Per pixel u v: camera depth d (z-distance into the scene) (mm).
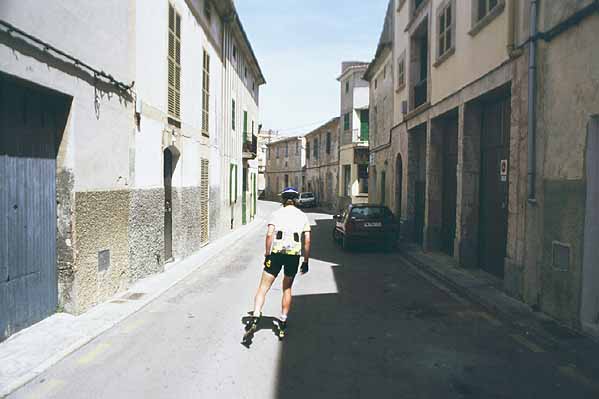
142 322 6328
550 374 4625
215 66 16016
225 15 16875
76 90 6270
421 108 13711
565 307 6090
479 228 10477
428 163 13242
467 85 9977
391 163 19062
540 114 6805
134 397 4000
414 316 6805
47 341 5309
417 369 4730
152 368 4672
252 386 4254
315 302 7664
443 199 13172
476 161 10367
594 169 5645
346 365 4816
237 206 21359
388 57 20172
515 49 7605
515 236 7574
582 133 5754
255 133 28297
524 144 7266
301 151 51656
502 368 4777
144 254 9094
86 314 6504
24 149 5562
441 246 13273
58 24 5781
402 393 4152
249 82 25125
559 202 6242
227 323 6324
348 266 11469
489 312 7047
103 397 4000
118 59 7727
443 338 5762
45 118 5965
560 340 5469
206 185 14773
